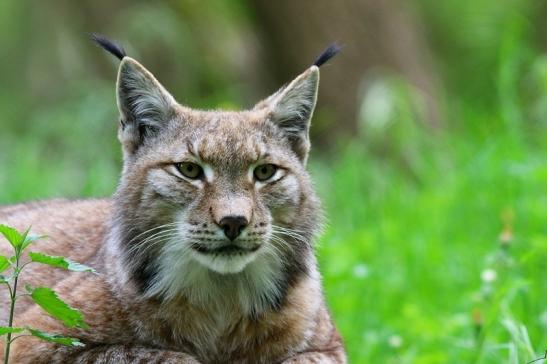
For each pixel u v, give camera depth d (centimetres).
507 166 1512
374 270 1317
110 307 924
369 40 2117
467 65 2562
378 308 1282
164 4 2417
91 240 1020
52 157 1875
